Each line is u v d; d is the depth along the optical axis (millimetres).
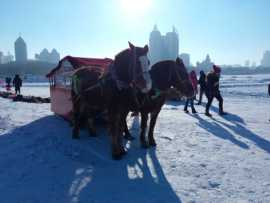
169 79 6305
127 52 5488
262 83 42594
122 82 5438
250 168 5391
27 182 4758
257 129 8898
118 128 5863
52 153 6164
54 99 10180
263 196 4262
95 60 9398
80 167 5449
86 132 8047
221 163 5656
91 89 6418
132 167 5457
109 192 4426
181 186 4609
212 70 11617
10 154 6098
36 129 8281
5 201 4117
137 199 4188
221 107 11820
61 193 4383
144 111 6406
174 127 9047
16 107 13031
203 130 8648
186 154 6219
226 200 4137
